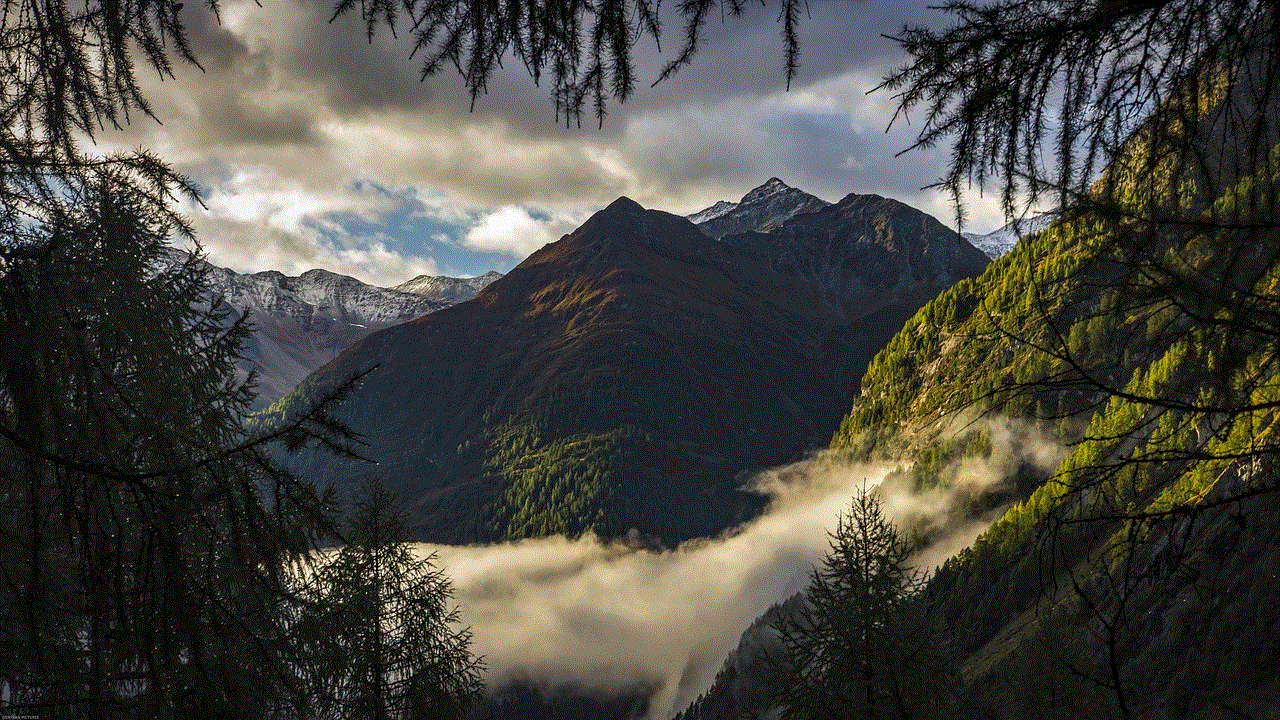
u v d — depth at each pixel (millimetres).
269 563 3639
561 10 3703
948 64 3172
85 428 3354
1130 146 3051
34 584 3225
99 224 3738
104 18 3855
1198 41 2957
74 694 3377
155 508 3373
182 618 3373
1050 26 2990
